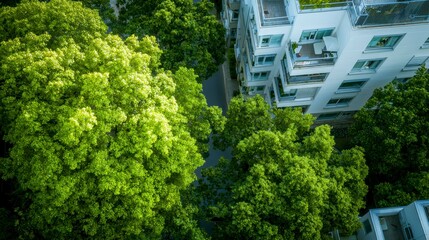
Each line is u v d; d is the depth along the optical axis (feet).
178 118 82.58
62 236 77.30
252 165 89.51
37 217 75.66
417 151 98.12
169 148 77.97
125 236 78.69
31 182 71.31
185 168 81.97
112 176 72.43
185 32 109.40
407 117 96.32
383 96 103.65
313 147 89.51
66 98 77.10
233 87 148.25
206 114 94.17
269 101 126.82
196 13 114.11
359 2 88.48
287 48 101.91
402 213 91.61
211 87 148.56
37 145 71.82
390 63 104.53
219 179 94.27
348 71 105.40
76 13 89.61
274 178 86.07
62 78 75.05
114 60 78.48
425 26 90.38
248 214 79.77
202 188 94.38
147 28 108.17
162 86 85.15
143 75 79.25
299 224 81.20
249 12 111.04
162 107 79.77
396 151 97.55
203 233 84.99
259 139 87.30
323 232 90.17
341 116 134.82
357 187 90.38
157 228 78.23
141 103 79.97
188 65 111.75
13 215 86.58
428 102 97.19
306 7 90.58
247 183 83.10
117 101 77.82
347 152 93.71
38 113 73.46
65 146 72.90
